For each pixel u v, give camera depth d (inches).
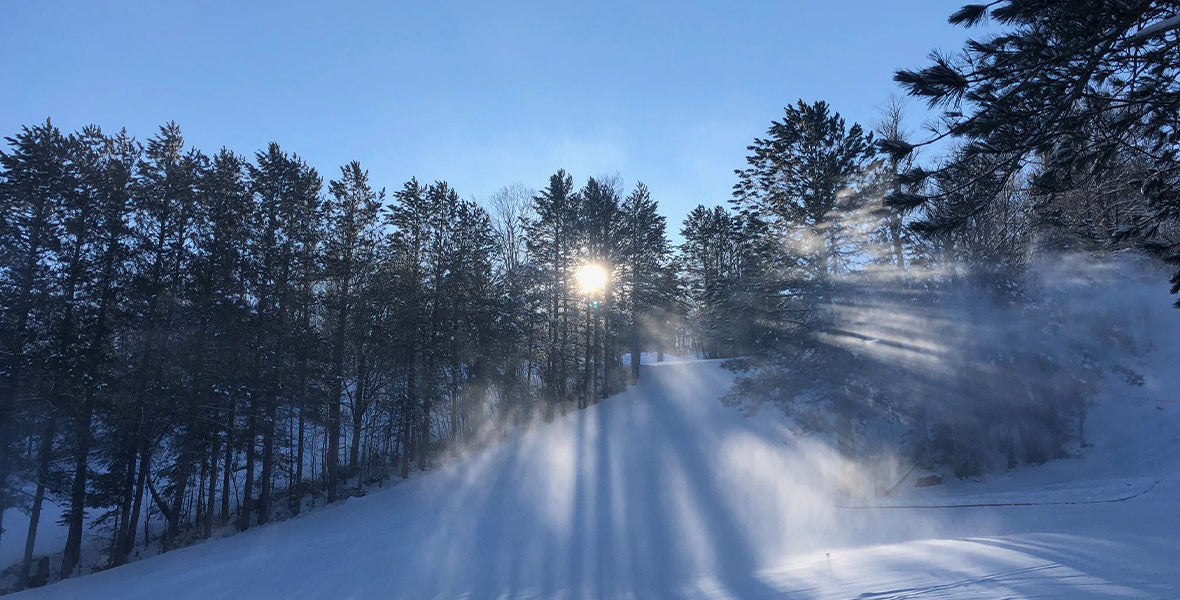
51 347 832.3
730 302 907.4
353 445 1187.9
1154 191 238.7
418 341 1218.6
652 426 1314.0
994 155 214.4
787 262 877.2
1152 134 219.6
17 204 870.4
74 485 882.8
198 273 930.7
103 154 945.5
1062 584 227.6
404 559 625.9
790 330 850.1
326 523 927.7
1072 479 666.8
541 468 1102.4
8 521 1235.2
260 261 1002.7
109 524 1179.3
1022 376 745.0
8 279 844.0
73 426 863.1
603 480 968.3
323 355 1059.9
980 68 198.8
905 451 869.8
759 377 892.6
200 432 989.2
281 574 611.5
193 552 838.5
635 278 1712.6
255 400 988.6
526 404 1487.5
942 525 524.4
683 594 370.0
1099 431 784.9
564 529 701.3
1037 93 200.7
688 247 2069.4
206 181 981.2
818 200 867.4
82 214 882.8
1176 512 390.3
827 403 910.4
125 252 886.4
